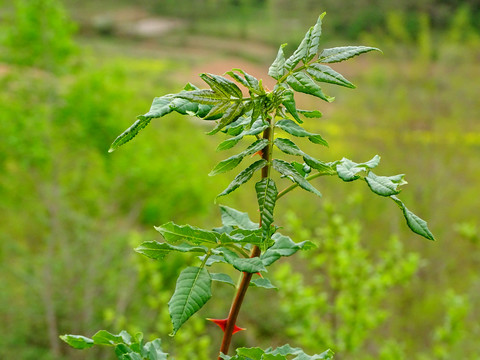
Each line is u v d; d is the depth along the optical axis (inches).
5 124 298.4
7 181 329.4
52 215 331.6
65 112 315.0
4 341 295.7
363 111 412.2
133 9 1684.3
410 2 580.7
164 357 40.2
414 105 397.7
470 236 237.5
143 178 321.1
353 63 442.0
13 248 326.0
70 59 336.2
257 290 359.6
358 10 679.7
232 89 34.7
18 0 307.7
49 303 307.0
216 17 1622.8
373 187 34.7
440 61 410.6
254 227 46.0
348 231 194.9
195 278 34.3
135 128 34.1
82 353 313.3
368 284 191.5
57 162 329.4
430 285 326.6
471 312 295.4
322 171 37.6
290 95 34.8
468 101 393.4
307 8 845.8
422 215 370.0
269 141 37.4
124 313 297.9
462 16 436.5
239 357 39.7
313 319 193.5
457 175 384.2
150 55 1318.9
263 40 1362.0
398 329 300.2
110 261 336.2
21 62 313.0
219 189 380.2
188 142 356.8
